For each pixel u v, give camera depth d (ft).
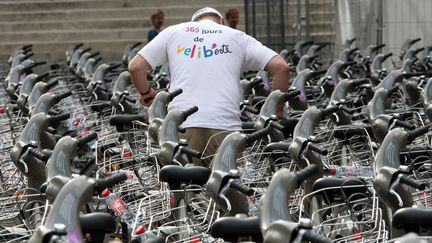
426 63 114.52
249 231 42.06
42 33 202.59
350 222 47.83
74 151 52.16
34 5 204.33
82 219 44.06
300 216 49.37
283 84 70.49
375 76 97.91
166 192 51.70
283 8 152.97
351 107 81.46
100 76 97.40
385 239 46.70
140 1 203.21
